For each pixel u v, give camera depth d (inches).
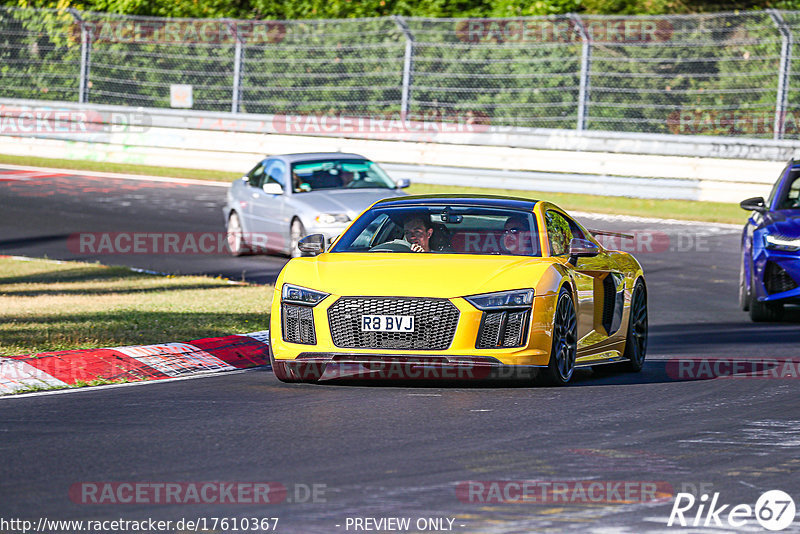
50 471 938.1
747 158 3629.4
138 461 974.4
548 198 3651.6
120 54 4441.4
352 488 888.9
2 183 3843.5
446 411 1208.2
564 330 1387.8
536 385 1385.3
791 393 1357.0
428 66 4082.2
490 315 1310.3
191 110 4301.2
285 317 1359.5
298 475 928.3
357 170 2800.2
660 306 2269.9
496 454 1008.9
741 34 3801.7
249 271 2628.0
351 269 1365.7
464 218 1494.8
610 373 1560.0
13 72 4542.3
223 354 1600.6
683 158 3629.4
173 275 2539.4
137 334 1670.8
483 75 4037.9
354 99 4197.8
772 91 3762.3
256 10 4722.0
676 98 3863.2
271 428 1114.7
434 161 3907.5
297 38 4247.0
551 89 3976.4
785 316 2177.7
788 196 2176.4
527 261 1396.4
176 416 1177.4
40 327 1742.1
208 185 3892.7
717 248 2955.2
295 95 4256.9
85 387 1382.9
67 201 3560.5
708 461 992.9
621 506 848.3
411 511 827.4
